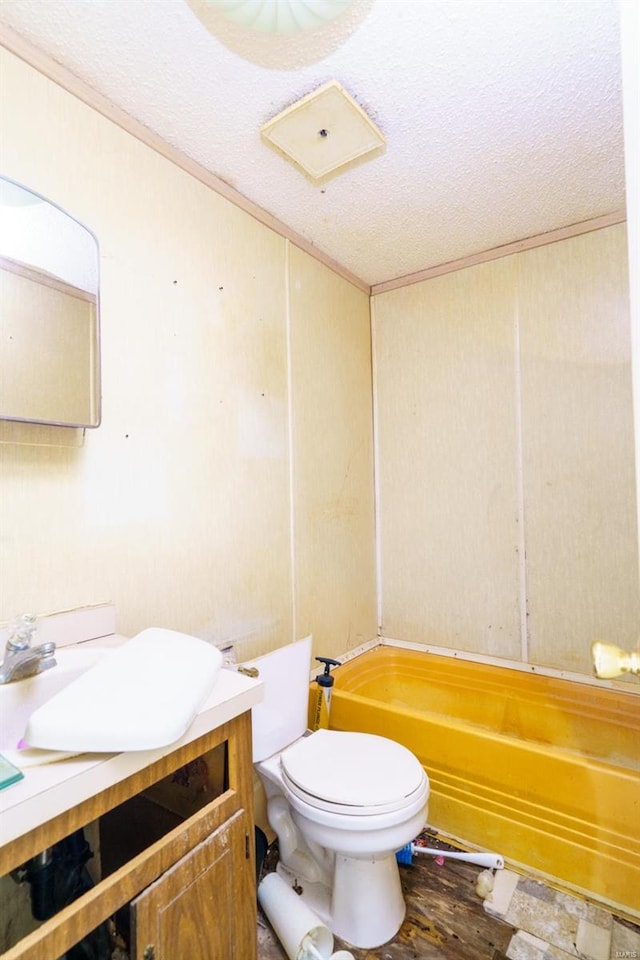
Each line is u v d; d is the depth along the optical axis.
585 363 1.92
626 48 0.54
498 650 2.12
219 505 1.56
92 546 1.20
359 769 1.25
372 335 2.50
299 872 1.36
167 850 0.73
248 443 1.69
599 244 1.88
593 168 1.56
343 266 2.26
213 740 0.82
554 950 1.15
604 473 1.88
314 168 1.54
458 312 2.23
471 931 1.21
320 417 2.09
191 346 1.49
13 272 1.04
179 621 1.41
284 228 1.88
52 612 1.10
